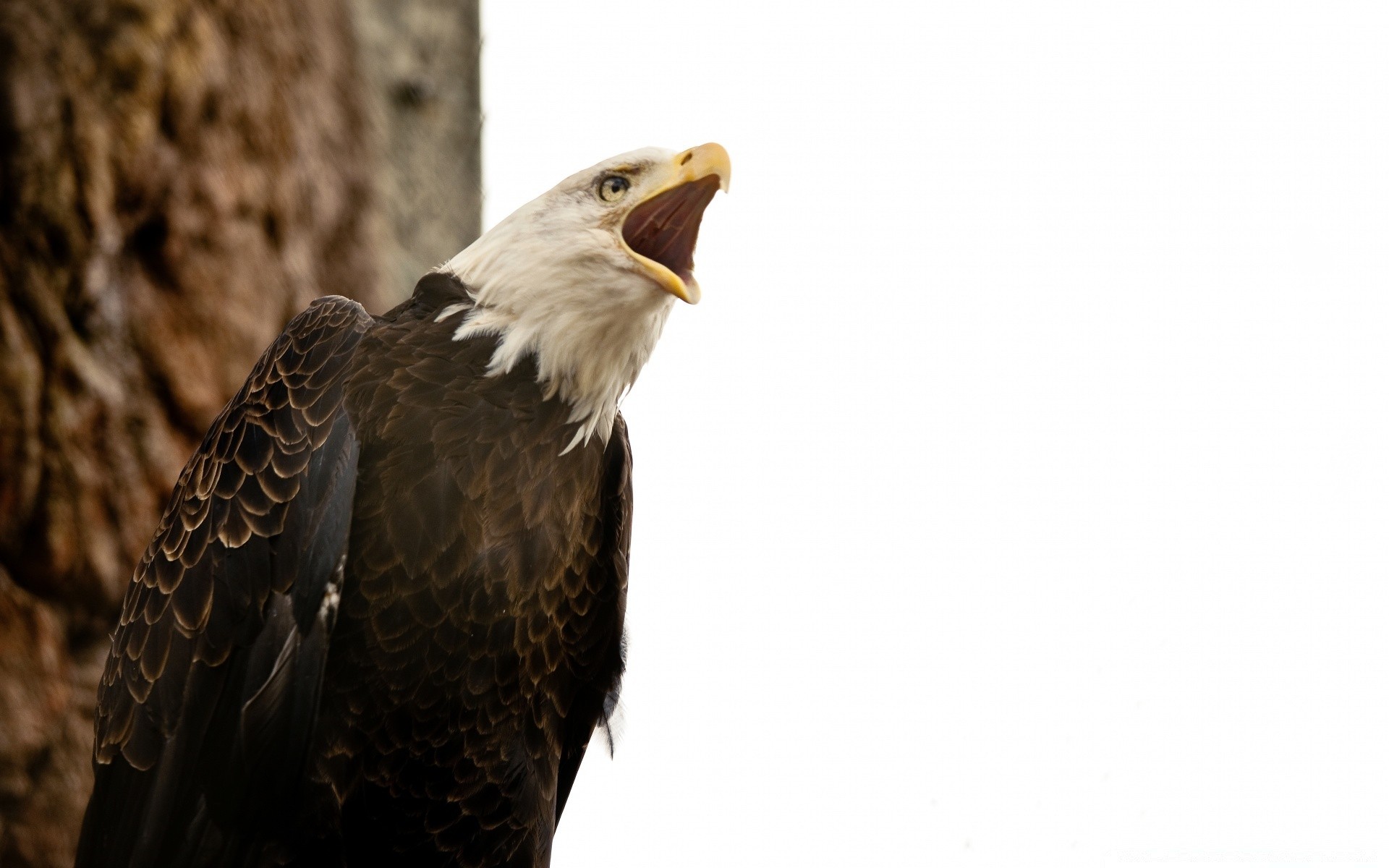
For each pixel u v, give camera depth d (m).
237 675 7.81
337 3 16.20
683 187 8.45
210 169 13.94
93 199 12.85
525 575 8.04
